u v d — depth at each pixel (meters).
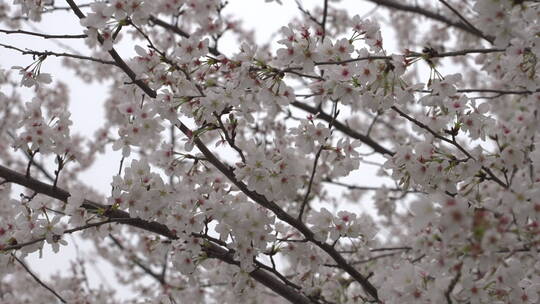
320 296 4.83
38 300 8.09
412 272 3.18
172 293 6.71
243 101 3.84
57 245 3.83
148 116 4.12
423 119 4.06
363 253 5.43
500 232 2.57
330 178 7.08
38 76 4.01
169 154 4.16
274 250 4.11
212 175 4.32
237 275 4.29
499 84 8.08
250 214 3.82
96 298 7.41
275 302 7.47
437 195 2.66
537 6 3.62
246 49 3.68
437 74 3.64
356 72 3.64
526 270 3.95
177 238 4.12
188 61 3.76
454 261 2.87
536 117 4.14
